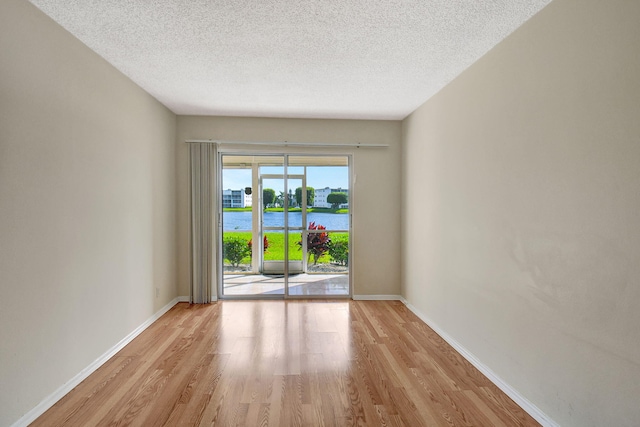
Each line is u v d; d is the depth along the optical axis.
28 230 2.25
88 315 2.91
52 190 2.48
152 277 4.24
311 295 5.38
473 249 3.20
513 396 2.58
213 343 3.58
